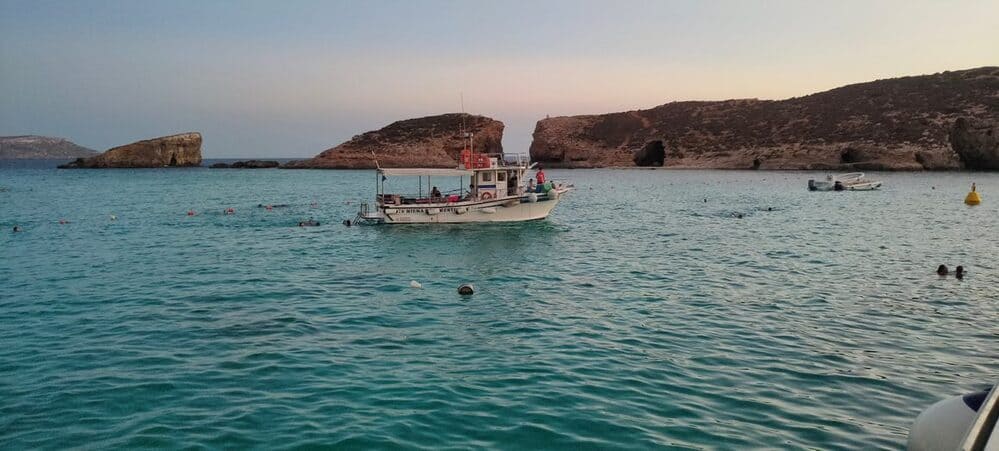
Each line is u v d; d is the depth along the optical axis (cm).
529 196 3819
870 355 1373
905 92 13938
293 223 4081
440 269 2436
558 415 1046
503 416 1041
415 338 1496
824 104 14750
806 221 4188
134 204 5588
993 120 11075
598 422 1020
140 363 1302
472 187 3891
